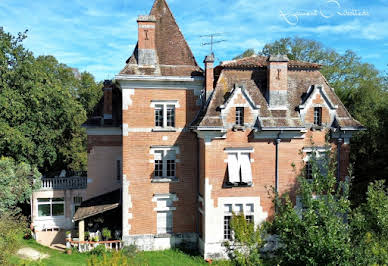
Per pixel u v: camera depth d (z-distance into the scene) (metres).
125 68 25.69
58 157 43.34
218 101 24.98
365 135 37.34
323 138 25.84
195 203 26.56
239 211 24.86
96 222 28.19
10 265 18.27
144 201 25.89
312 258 12.34
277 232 15.45
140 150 25.81
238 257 16.00
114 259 16.22
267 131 24.69
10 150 30.61
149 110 25.86
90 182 31.66
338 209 13.34
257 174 24.97
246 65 26.25
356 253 12.27
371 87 40.91
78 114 41.75
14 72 31.58
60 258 24.02
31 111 32.16
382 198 15.84
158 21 28.36
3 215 22.55
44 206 34.81
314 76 27.44
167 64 26.72
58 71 52.56
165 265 22.72
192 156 26.50
